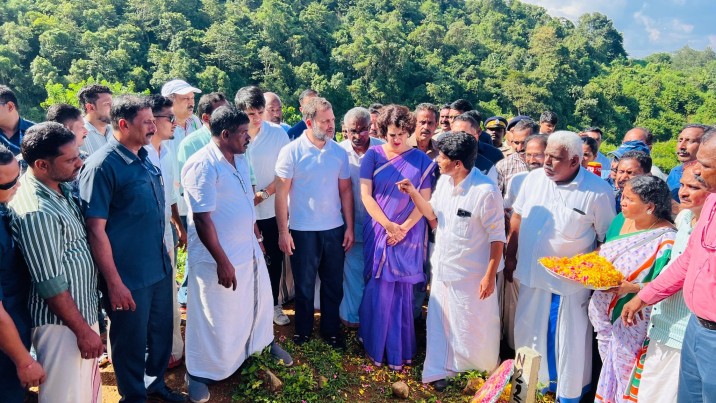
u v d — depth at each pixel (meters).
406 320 4.28
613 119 75.75
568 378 3.82
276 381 3.68
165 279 3.32
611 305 3.55
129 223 3.00
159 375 3.49
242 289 3.58
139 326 3.10
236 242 3.52
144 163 3.16
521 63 89.69
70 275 2.72
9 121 4.29
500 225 3.80
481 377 4.05
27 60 55.03
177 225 4.44
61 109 3.73
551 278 3.84
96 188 2.84
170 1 69.38
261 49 65.81
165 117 3.74
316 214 4.14
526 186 4.10
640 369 3.36
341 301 4.88
